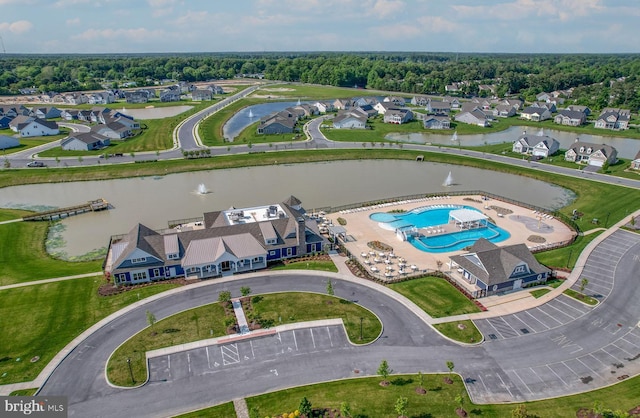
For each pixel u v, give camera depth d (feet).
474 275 221.66
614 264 244.22
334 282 224.12
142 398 151.12
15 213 313.32
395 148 492.13
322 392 153.38
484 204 336.08
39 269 235.61
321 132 573.74
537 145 467.93
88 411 145.59
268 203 336.70
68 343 177.37
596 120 651.66
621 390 155.43
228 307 201.16
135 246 222.07
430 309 202.39
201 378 160.25
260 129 554.05
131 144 498.69
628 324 193.06
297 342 179.22
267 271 234.58
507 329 188.75
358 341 179.83
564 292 217.56
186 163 426.10
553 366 167.22
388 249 261.44
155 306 202.59
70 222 302.66
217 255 229.66
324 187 375.25
